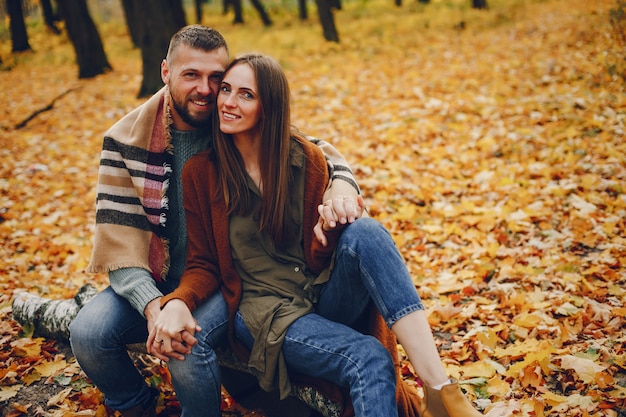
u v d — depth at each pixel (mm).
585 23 11023
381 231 2027
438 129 6418
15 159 7223
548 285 3275
